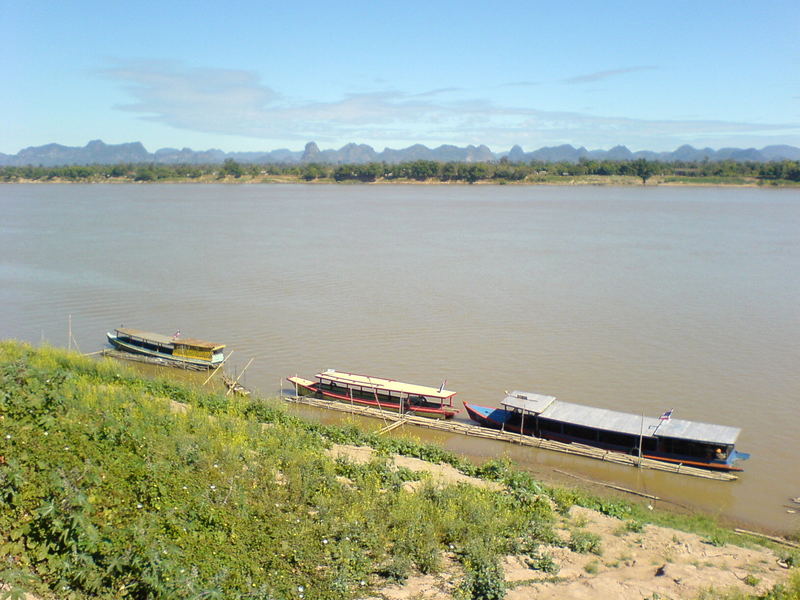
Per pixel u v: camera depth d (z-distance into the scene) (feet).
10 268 301.22
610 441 136.98
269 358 184.65
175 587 56.24
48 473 68.18
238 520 69.72
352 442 117.39
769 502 115.34
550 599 65.41
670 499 116.16
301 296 249.14
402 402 154.30
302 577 62.90
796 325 212.64
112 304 238.48
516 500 94.63
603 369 174.19
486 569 67.92
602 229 455.63
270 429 109.91
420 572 68.23
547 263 319.27
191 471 78.74
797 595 68.69
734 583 74.28
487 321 215.51
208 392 152.35
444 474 104.63
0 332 205.16
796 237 415.44
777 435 139.44
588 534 84.48
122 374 138.00
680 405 153.07
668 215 554.46
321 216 550.77
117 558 58.59
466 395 159.63
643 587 69.82
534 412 141.28
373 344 194.18
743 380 166.81
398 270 299.99
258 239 402.52
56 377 102.22
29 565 57.82
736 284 271.49
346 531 71.56
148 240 396.78
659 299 245.86
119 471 72.64
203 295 251.19
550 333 203.51
